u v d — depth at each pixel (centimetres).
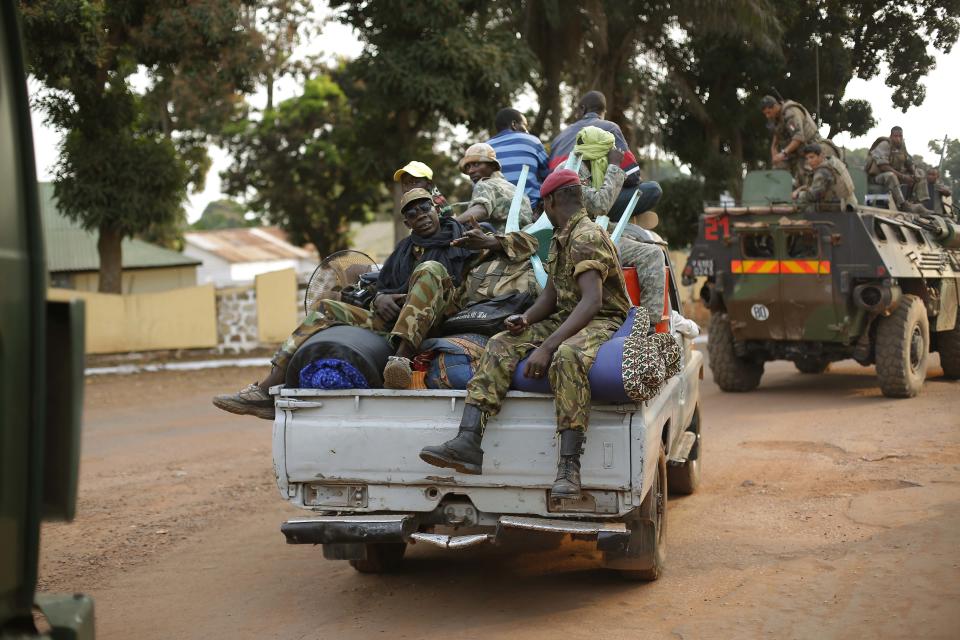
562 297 476
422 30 2189
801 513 659
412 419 462
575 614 475
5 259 217
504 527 455
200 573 572
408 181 604
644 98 2511
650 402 483
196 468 914
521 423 452
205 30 1870
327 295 584
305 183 3853
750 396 1264
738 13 2266
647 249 577
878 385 1315
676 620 461
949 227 1387
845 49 1518
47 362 234
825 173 1152
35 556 227
